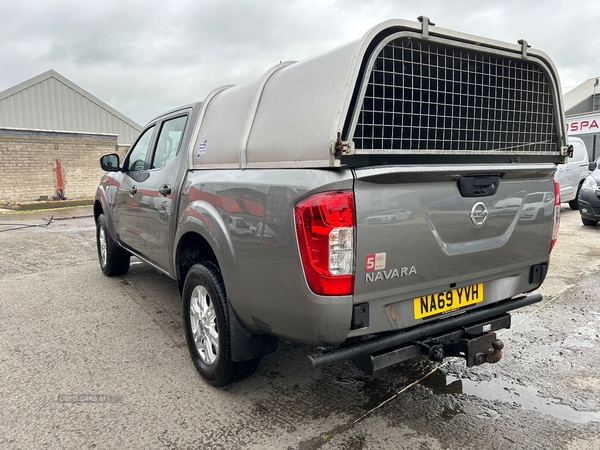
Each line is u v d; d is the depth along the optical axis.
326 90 2.17
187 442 2.39
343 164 2.19
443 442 2.38
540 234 2.87
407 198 2.20
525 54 2.75
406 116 2.50
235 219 2.51
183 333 3.90
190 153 3.26
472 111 2.78
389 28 2.18
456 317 2.51
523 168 2.64
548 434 2.46
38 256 7.10
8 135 14.88
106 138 17.17
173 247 3.36
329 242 2.02
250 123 2.62
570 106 30.75
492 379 3.08
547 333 3.86
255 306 2.44
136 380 3.06
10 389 2.94
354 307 2.11
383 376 3.12
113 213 5.05
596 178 8.89
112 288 5.24
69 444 2.37
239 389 2.94
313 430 2.49
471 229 2.48
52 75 20.28
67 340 3.75
